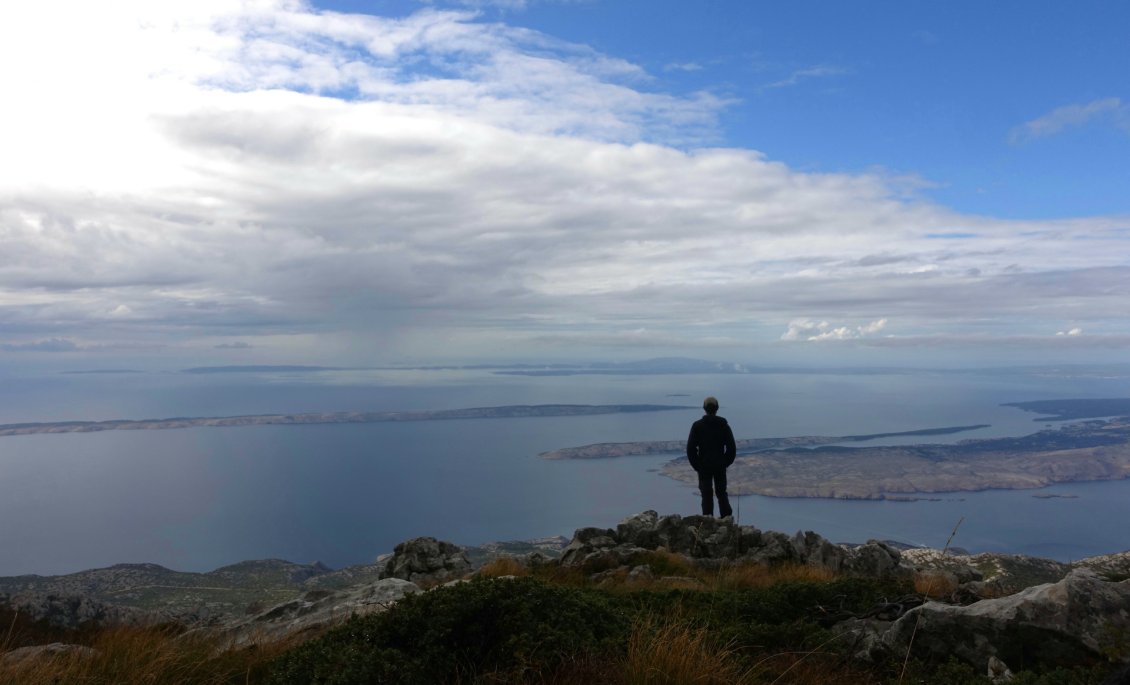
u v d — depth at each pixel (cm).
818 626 741
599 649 571
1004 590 1001
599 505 12938
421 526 15462
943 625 611
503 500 16775
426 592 628
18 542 15762
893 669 612
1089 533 7650
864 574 1332
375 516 17212
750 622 780
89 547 15312
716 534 1439
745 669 598
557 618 594
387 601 825
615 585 1155
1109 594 580
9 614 1015
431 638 559
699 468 1608
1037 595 592
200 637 827
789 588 863
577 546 1435
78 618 1066
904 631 632
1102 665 519
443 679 539
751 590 941
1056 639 561
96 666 643
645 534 1469
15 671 611
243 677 641
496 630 582
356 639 571
